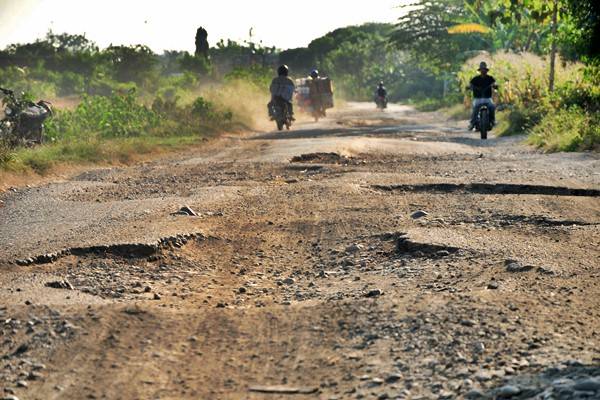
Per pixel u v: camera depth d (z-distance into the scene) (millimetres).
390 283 11008
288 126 47531
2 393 7129
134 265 12508
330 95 61219
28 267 12109
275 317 9422
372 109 95062
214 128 43375
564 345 7883
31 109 29844
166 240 13523
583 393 6488
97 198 18703
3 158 22656
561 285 10359
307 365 7816
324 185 19656
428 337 8328
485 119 35906
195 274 12148
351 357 7949
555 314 9008
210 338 8680
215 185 20625
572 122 31141
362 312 9352
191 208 16969
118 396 7109
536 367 7336
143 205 17266
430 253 12633
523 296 9781
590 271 11148
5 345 8352
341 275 11812
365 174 21375
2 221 15984
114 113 36594
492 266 11578
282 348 8328
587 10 39406
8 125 28969
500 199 17234
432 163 24516
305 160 26172
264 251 13555
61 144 28406
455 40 94688
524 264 11477
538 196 17516
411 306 9445
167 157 29484
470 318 8867
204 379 7500
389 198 17797
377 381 7273
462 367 7492
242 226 15375
